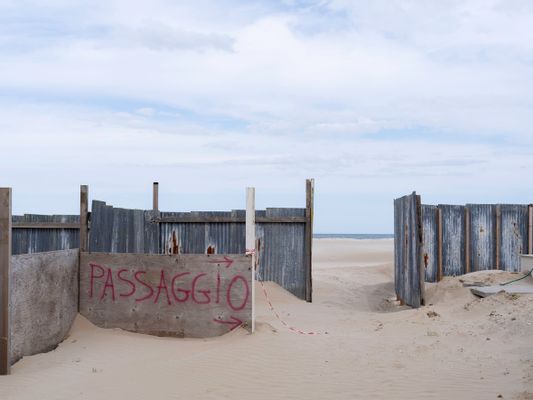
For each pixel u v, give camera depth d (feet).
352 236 509.35
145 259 34.45
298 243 54.44
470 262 57.88
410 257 51.98
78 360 28.37
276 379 24.54
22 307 28.55
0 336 26.25
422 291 48.21
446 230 57.77
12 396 23.25
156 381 24.47
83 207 40.40
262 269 54.54
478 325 35.88
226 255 33.50
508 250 58.03
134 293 34.53
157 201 54.80
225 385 23.90
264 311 45.78
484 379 24.11
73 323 34.40
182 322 33.81
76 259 34.86
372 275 78.43
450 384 23.56
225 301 33.42
